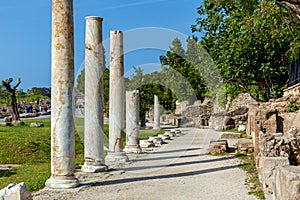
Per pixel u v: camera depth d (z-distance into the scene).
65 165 10.38
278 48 22.20
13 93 29.59
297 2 13.61
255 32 20.36
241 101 32.28
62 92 10.37
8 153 17.42
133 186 10.45
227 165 13.20
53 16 10.38
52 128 10.46
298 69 20.09
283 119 16.41
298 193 4.82
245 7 18.75
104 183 10.90
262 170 9.28
